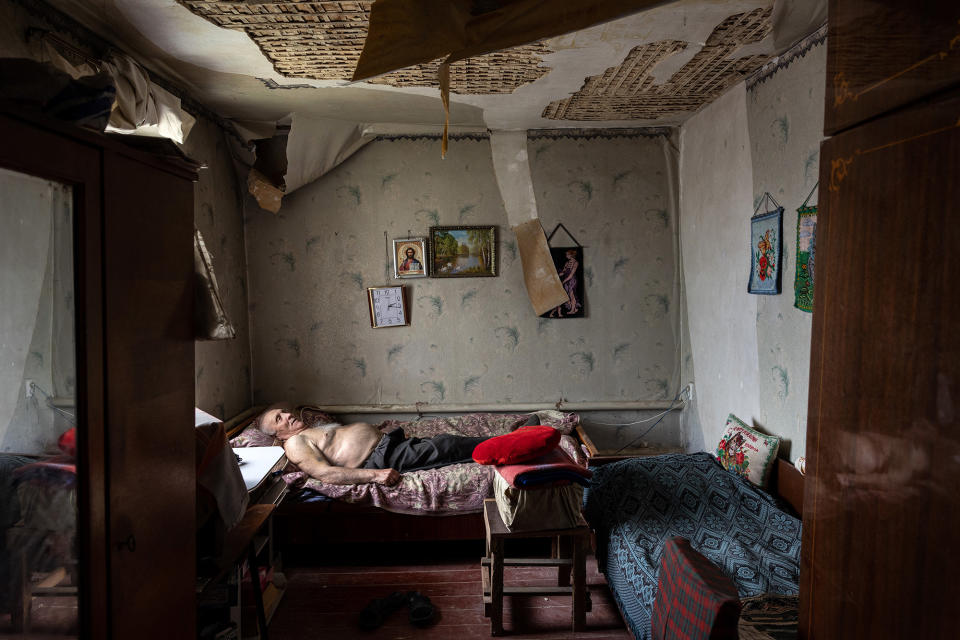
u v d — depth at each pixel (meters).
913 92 0.71
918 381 0.70
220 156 3.86
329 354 4.36
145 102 2.66
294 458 3.37
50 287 1.07
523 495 2.55
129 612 1.28
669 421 4.43
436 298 4.35
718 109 3.60
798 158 2.75
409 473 3.40
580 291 4.34
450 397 4.40
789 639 1.75
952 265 0.65
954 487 0.65
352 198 4.28
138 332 1.31
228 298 3.98
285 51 2.63
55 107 1.10
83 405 1.13
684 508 2.73
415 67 2.84
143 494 1.33
